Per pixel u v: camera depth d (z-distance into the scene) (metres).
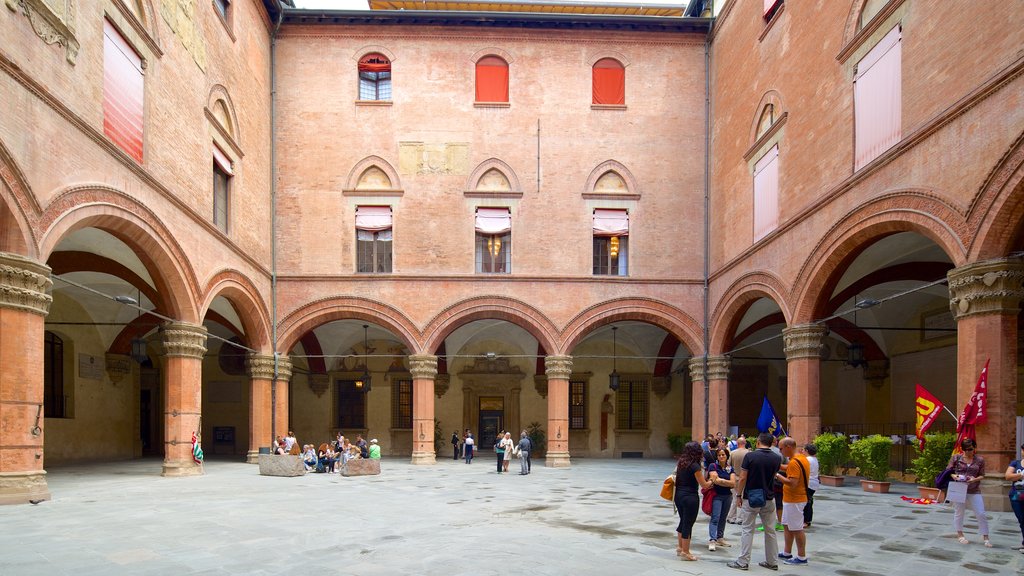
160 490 15.55
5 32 11.26
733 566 8.34
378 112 26.44
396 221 25.97
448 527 10.98
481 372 32.56
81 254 19.42
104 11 14.47
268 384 24.62
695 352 25.94
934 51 13.49
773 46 21.09
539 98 26.78
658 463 28.31
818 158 18.11
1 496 11.88
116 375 26.48
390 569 7.98
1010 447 12.12
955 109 12.52
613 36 27.09
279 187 25.94
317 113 26.28
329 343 31.38
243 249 22.52
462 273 25.72
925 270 20.11
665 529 11.03
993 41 11.81
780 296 20.00
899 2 14.70
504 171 26.41
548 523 11.56
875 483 16.44
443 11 26.59
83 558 8.23
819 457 18.25
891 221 14.58
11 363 11.86
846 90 16.80
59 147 12.66
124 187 14.95
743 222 23.14
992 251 11.96
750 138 22.64
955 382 21.95
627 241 26.53
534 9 29.36
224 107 21.52
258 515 11.93
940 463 14.37
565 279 25.78
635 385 33.16
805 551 9.12
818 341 18.47
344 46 26.59
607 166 26.61
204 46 19.66
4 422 11.91
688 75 27.12
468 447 27.17
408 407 32.69
